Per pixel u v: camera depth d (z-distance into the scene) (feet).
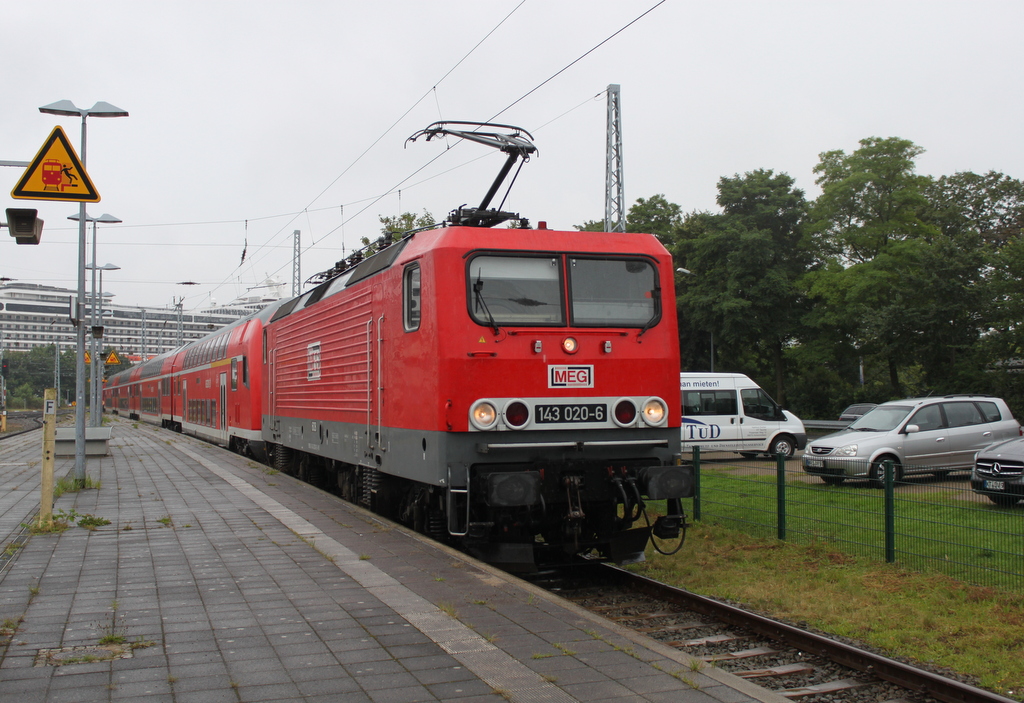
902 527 30.01
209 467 61.98
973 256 108.68
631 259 29.37
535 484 26.32
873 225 125.80
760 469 37.11
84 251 48.32
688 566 31.04
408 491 35.76
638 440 28.66
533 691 15.76
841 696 18.19
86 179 34.94
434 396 27.20
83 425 48.34
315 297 48.03
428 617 20.71
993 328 111.55
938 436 51.65
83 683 16.08
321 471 51.72
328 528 34.04
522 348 27.50
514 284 27.96
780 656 20.86
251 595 22.97
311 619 20.57
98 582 24.57
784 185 138.92
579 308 28.48
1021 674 19.27
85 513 38.27
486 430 26.94
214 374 87.40
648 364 28.84
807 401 147.43
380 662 17.37
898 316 110.93
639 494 27.84
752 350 150.41
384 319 33.14
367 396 35.73
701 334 149.38
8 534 32.68
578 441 27.84
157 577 25.21
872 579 28.12
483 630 19.63
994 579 26.78
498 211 31.60
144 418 163.22
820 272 127.95
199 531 33.47
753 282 131.75
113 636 18.85
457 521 27.30
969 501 28.02
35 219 34.73
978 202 159.12
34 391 350.84
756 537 34.94
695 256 136.98
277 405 57.57
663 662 17.38
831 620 23.99
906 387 134.51
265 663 17.29
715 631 23.20
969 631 22.63
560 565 31.12
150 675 16.56
